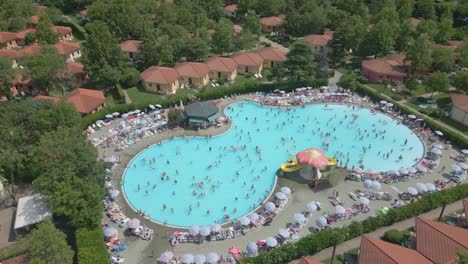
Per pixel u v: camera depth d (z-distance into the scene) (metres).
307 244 55.31
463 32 145.00
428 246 52.25
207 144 86.31
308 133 91.69
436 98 106.50
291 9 166.75
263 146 86.25
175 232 60.09
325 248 57.66
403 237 57.97
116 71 106.00
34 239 47.19
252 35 144.38
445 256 50.22
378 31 125.12
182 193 71.19
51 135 63.28
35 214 59.94
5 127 63.94
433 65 118.69
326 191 70.88
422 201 63.78
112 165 77.00
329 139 89.38
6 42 133.25
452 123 94.44
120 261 54.94
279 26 158.75
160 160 80.25
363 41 129.38
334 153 84.00
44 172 60.94
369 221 60.19
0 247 56.97
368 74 119.69
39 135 66.31
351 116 98.75
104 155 80.50
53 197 56.06
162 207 67.50
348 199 68.62
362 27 130.00
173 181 74.25
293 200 68.56
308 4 162.62
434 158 80.81
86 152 61.28
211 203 68.88
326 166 76.44
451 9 168.00
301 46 109.81
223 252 57.31
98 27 111.56
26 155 66.56
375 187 68.25
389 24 132.00
